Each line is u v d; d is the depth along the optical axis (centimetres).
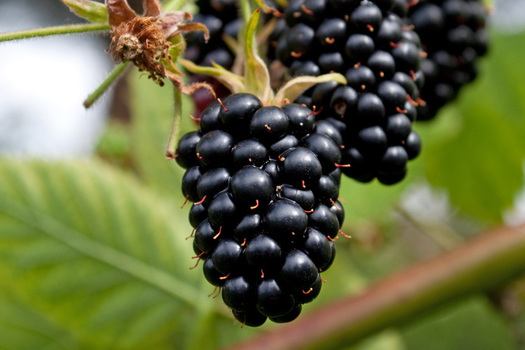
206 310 27
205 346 27
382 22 22
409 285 26
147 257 27
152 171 30
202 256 20
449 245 37
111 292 27
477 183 41
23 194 27
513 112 40
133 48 21
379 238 39
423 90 25
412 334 48
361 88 21
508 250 26
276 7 23
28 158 27
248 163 20
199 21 23
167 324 27
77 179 27
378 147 21
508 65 40
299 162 20
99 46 69
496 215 41
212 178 20
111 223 27
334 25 21
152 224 28
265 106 21
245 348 25
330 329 25
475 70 26
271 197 20
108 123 36
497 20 41
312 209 20
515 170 41
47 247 27
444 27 24
